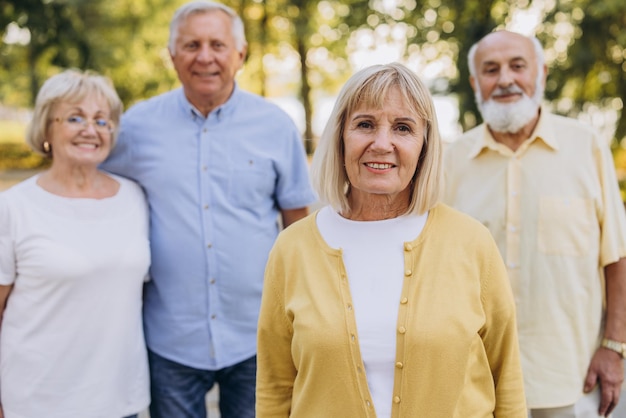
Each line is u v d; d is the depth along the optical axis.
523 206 2.58
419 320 1.71
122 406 2.55
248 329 2.81
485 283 1.80
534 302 2.54
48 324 2.42
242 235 2.77
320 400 1.78
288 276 1.88
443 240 1.81
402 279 1.78
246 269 2.78
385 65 1.82
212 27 2.74
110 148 2.68
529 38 2.71
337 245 1.85
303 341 1.78
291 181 2.98
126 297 2.54
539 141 2.60
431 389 1.71
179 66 2.79
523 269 2.56
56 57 8.38
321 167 1.89
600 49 10.16
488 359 1.87
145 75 18.48
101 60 15.03
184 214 2.74
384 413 1.73
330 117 1.87
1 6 7.72
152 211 2.79
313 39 15.97
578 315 2.51
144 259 2.60
